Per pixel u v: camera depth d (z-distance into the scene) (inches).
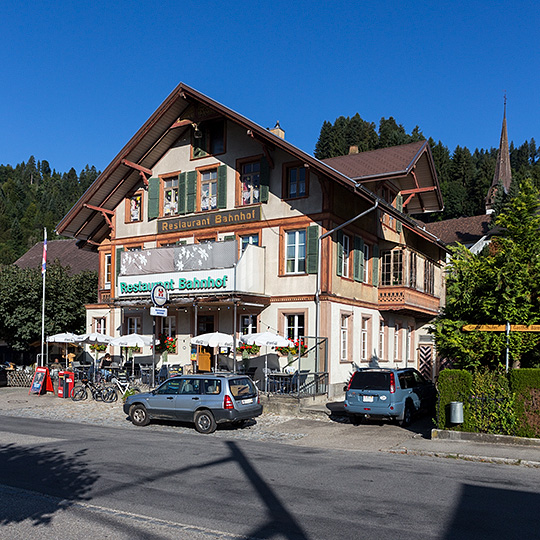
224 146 1000.2
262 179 944.9
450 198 4077.3
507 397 546.0
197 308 994.1
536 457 477.7
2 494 352.5
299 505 329.7
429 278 1219.9
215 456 480.1
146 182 1091.9
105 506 326.6
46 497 345.4
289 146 871.1
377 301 1049.5
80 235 1179.9
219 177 1000.2
